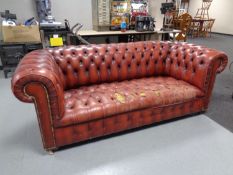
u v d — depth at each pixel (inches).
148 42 96.6
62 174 58.9
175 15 247.9
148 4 180.1
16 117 87.5
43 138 62.6
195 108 85.8
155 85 83.0
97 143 71.5
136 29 159.9
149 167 61.5
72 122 62.5
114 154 66.6
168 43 98.8
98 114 65.0
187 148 69.4
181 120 85.8
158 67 97.7
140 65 93.6
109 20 155.7
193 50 88.4
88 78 84.6
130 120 72.9
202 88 83.2
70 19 163.5
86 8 165.0
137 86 82.2
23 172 59.4
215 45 239.8
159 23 192.2
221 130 79.2
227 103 101.0
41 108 57.5
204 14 358.3
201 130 79.2
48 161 63.5
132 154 66.6
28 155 65.8
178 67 93.5
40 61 63.1
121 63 89.1
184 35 230.1
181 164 62.6
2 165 61.8
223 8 327.3
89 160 64.1
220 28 341.4
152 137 74.9
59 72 75.6
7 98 105.1
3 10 144.6
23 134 76.2
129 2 157.6
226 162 63.5
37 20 153.6
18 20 150.3
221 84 125.3
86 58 82.8
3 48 128.3
